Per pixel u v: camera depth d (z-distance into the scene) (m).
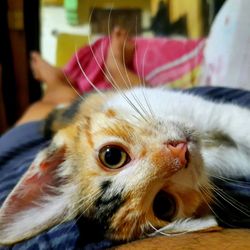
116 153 0.12
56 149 0.13
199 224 0.11
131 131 0.12
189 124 0.13
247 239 0.08
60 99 0.27
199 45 0.27
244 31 0.17
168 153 0.11
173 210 0.12
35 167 0.12
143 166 0.11
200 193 0.12
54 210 0.11
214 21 0.20
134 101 0.14
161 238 0.09
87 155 0.12
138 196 0.11
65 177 0.13
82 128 0.13
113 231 0.11
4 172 0.16
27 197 0.11
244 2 0.17
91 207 0.12
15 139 0.20
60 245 0.10
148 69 0.27
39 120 0.22
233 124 0.14
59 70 0.29
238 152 0.14
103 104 0.15
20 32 0.35
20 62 0.36
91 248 0.10
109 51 0.20
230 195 0.12
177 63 0.27
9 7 0.35
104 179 0.12
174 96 0.15
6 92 0.37
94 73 0.24
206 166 0.13
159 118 0.13
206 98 0.16
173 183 0.12
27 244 0.10
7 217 0.10
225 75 0.18
